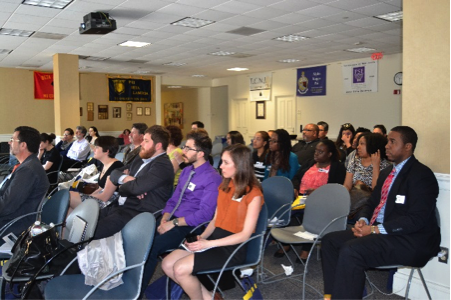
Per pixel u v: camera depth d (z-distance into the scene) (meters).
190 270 2.33
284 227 3.47
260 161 4.76
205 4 5.84
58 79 9.77
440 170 2.72
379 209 2.69
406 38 2.87
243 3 5.81
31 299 2.53
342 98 11.31
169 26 7.17
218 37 8.13
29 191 3.13
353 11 6.24
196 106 17.11
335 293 2.42
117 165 3.91
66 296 2.11
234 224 2.49
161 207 3.21
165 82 15.09
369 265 2.42
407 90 2.87
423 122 2.79
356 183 3.80
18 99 12.55
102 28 6.11
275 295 3.03
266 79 13.60
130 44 8.79
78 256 2.25
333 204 3.05
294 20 6.79
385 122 10.33
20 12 6.20
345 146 6.22
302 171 4.33
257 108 14.12
